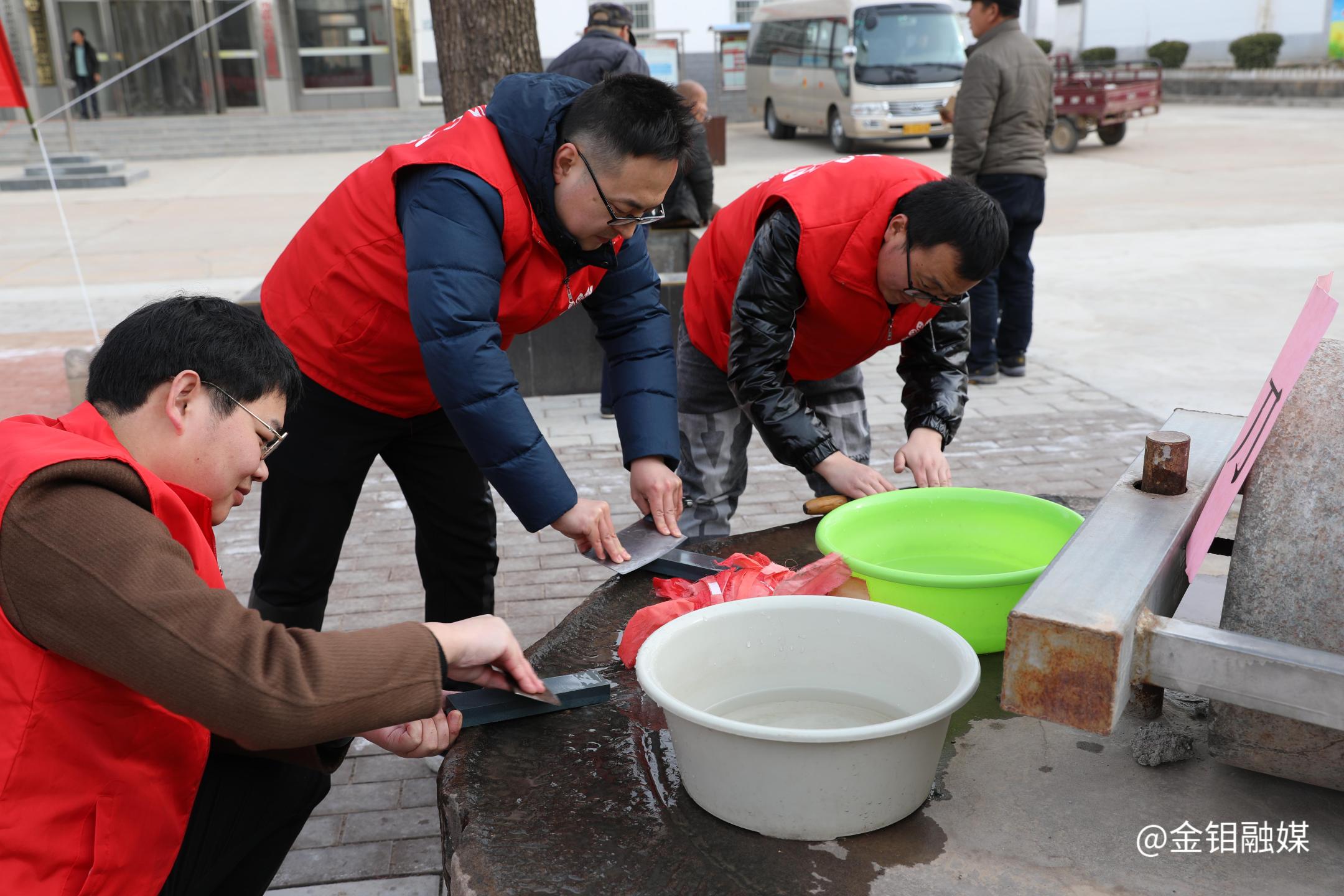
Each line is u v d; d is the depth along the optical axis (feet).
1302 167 46.11
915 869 3.88
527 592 12.38
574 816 4.24
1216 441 5.31
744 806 4.02
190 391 4.40
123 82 69.56
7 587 3.88
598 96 6.00
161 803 4.60
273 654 4.00
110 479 4.03
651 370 7.47
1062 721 3.59
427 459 8.21
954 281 6.97
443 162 6.21
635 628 5.20
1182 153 52.80
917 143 63.16
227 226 38.93
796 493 15.07
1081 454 16.08
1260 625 4.00
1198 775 4.45
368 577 12.84
